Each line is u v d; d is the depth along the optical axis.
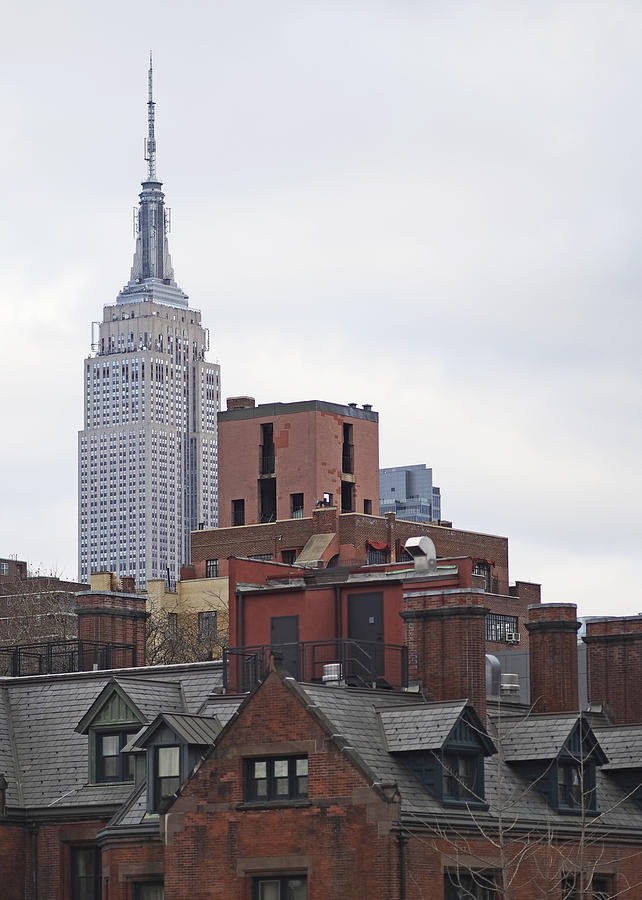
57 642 153.75
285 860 116.56
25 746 138.50
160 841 122.94
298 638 149.25
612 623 146.25
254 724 119.44
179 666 141.00
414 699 130.75
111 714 133.75
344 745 116.06
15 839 131.75
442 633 132.12
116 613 155.25
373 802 114.44
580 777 123.81
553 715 130.25
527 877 122.75
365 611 147.12
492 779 126.19
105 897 124.31
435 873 116.75
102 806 130.25
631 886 127.25
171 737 124.00
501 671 153.88
